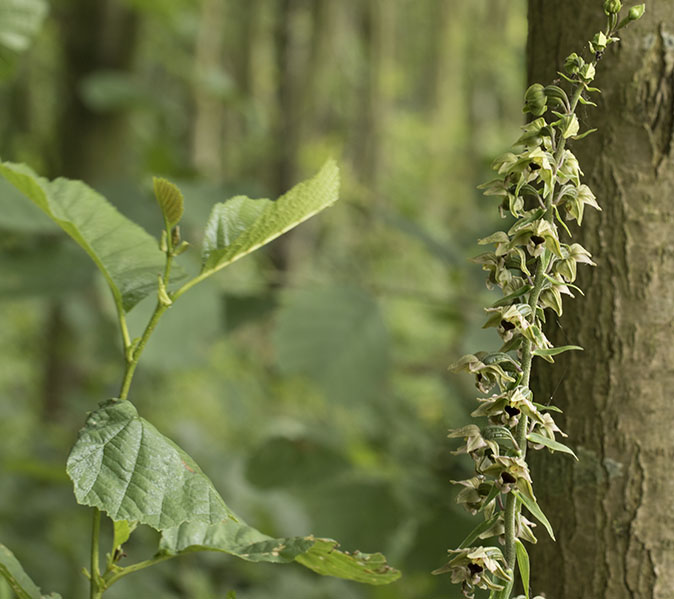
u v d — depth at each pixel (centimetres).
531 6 208
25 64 1002
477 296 492
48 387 788
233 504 621
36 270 445
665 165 189
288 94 1148
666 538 188
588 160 192
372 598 473
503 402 142
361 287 454
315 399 920
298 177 1132
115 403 164
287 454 413
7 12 338
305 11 1173
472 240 494
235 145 1234
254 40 1273
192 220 453
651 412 189
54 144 848
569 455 194
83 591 529
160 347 413
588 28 194
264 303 457
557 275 149
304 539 172
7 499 558
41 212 416
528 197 192
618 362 190
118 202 474
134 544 534
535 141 146
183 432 676
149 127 912
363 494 400
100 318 738
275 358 421
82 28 762
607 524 191
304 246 1014
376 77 1250
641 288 189
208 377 916
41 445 677
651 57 188
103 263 183
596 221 191
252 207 180
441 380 582
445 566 146
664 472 189
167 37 993
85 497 151
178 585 516
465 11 1391
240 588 540
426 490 408
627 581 189
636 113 189
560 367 196
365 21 1258
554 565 195
